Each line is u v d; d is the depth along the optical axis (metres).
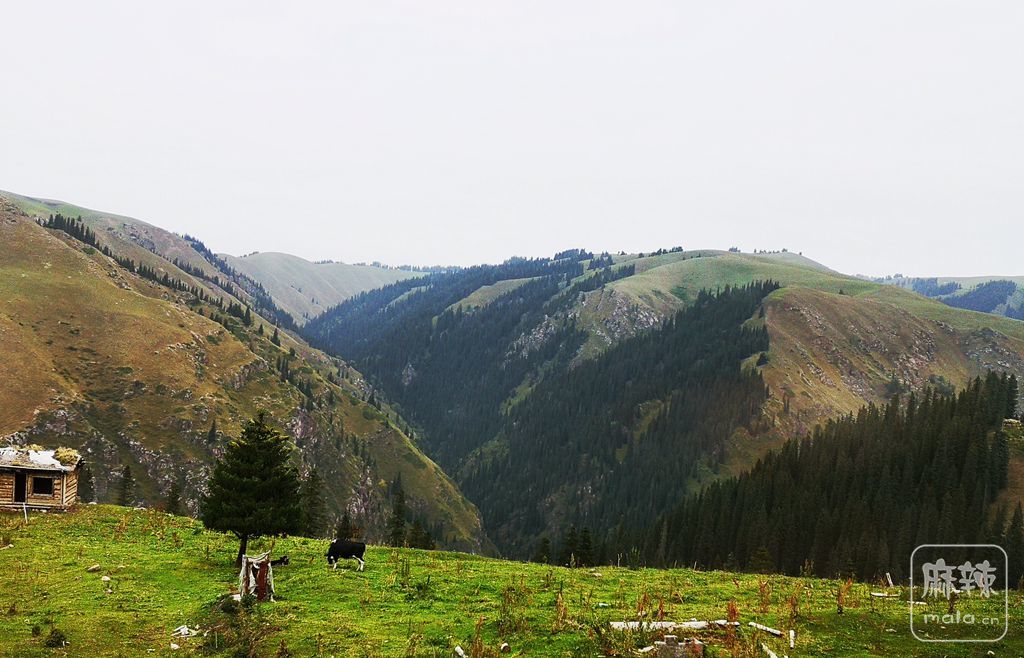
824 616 24.69
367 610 26.02
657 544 132.62
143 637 23.17
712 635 21.64
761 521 103.25
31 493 44.22
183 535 41.81
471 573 34.16
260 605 26.30
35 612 25.66
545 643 21.56
